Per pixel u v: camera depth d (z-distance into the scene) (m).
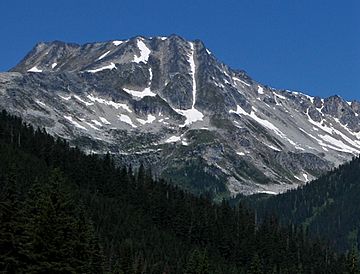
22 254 64.94
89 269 84.94
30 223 68.25
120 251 136.25
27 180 149.38
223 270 163.25
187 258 153.62
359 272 143.62
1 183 130.50
